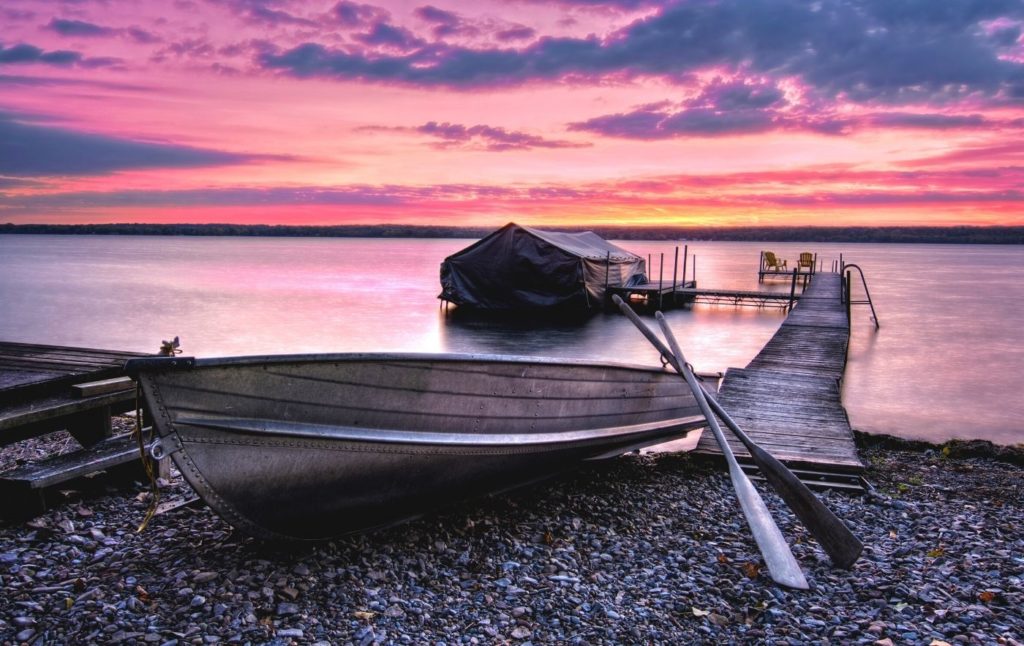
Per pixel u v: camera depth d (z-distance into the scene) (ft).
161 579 13.78
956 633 12.89
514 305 94.02
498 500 20.20
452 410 17.01
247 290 130.41
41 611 12.41
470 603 13.80
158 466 19.79
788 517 20.02
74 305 101.55
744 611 13.89
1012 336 78.33
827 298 88.74
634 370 22.30
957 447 29.17
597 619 13.35
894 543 18.13
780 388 35.76
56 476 16.49
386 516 17.06
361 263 258.37
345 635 12.28
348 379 15.03
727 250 597.52
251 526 14.71
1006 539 18.40
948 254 532.73
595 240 119.03
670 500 21.34
